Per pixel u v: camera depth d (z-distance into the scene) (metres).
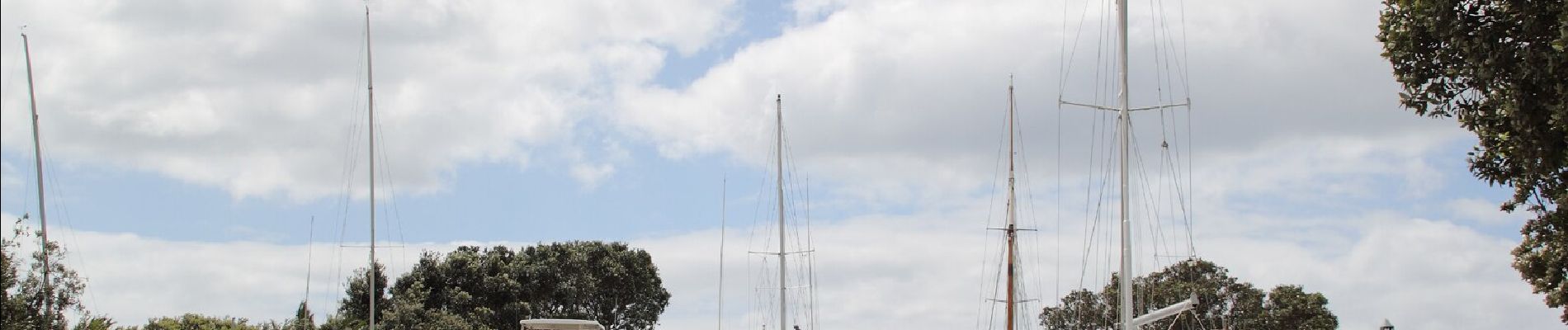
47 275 53.25
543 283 95.00
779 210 70.31
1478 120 31.44
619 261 100.12
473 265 91.81
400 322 79.75
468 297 88.62
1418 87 31.77
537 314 93.62
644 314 100.50
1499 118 31.09
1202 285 78.38
